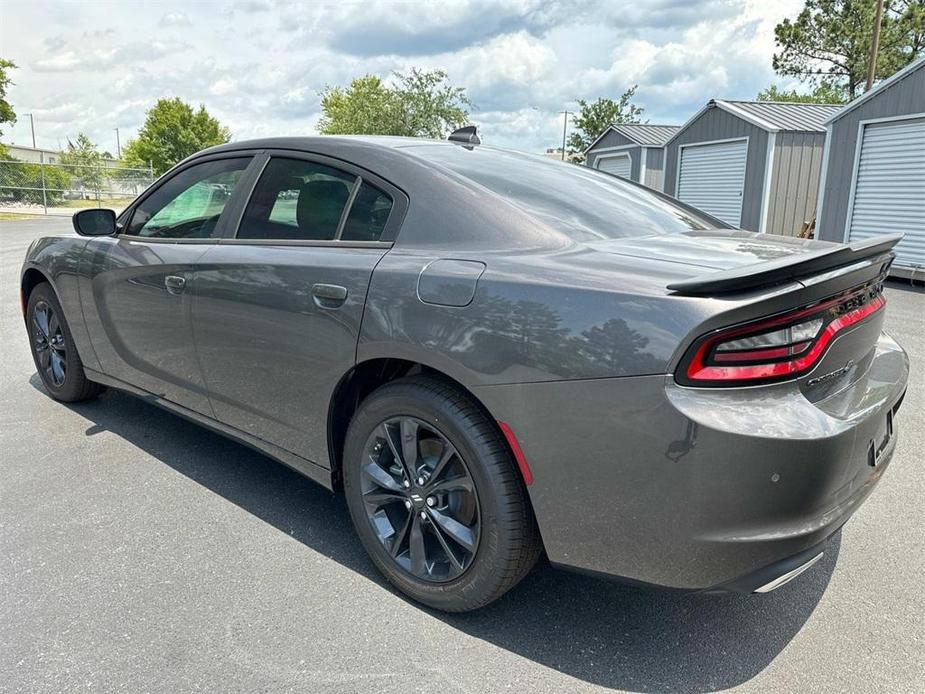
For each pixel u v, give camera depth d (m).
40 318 3.91
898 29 30.31
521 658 1.93
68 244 3.55
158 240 3.03
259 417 2.61
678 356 1.56
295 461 2.53
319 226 2.44
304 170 2.57
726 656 1.95
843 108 11.78
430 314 1.96
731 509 1.58
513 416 1.81
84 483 2.97
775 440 1.54
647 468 1.62
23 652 1.91
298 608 2.13
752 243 2.18
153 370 3.10
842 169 11.96
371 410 2.17
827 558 2.48
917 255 10.63
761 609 2.18
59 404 3.98
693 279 1.60
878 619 2.12
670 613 2.15
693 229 2.51
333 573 2.33
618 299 1.67
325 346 2.25
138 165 51.56
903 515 2.81
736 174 16.06
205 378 2.80
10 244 13.38
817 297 1.68
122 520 2.66
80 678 1.81
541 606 2.18
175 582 2.26
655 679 1.85
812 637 2.03
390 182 2.30
